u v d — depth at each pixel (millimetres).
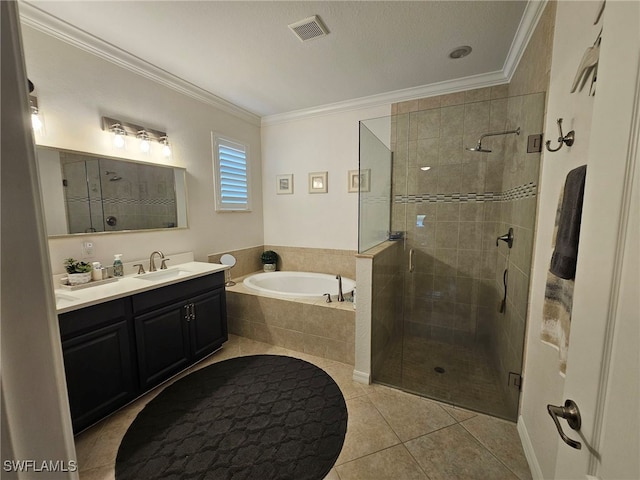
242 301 2846
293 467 1407
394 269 2672
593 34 958
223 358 2477
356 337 2123
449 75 2480
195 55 2166
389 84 2658
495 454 1485
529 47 1813
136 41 1986
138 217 2336
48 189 1809
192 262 2775
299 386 2064
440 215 2695
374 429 1651
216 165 3051
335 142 3279
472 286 2645
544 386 1288
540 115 1533
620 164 484
